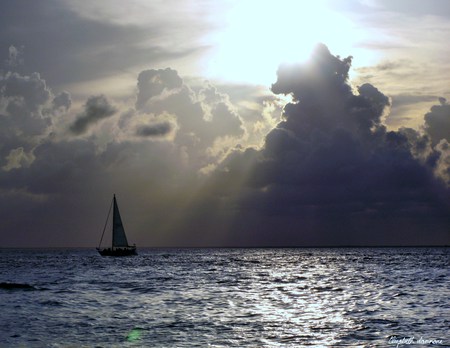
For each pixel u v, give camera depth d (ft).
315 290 194.59
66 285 215.72
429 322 114.21
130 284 222.48
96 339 99.40
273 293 183.42
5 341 98.07
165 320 119.85
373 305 144.97
